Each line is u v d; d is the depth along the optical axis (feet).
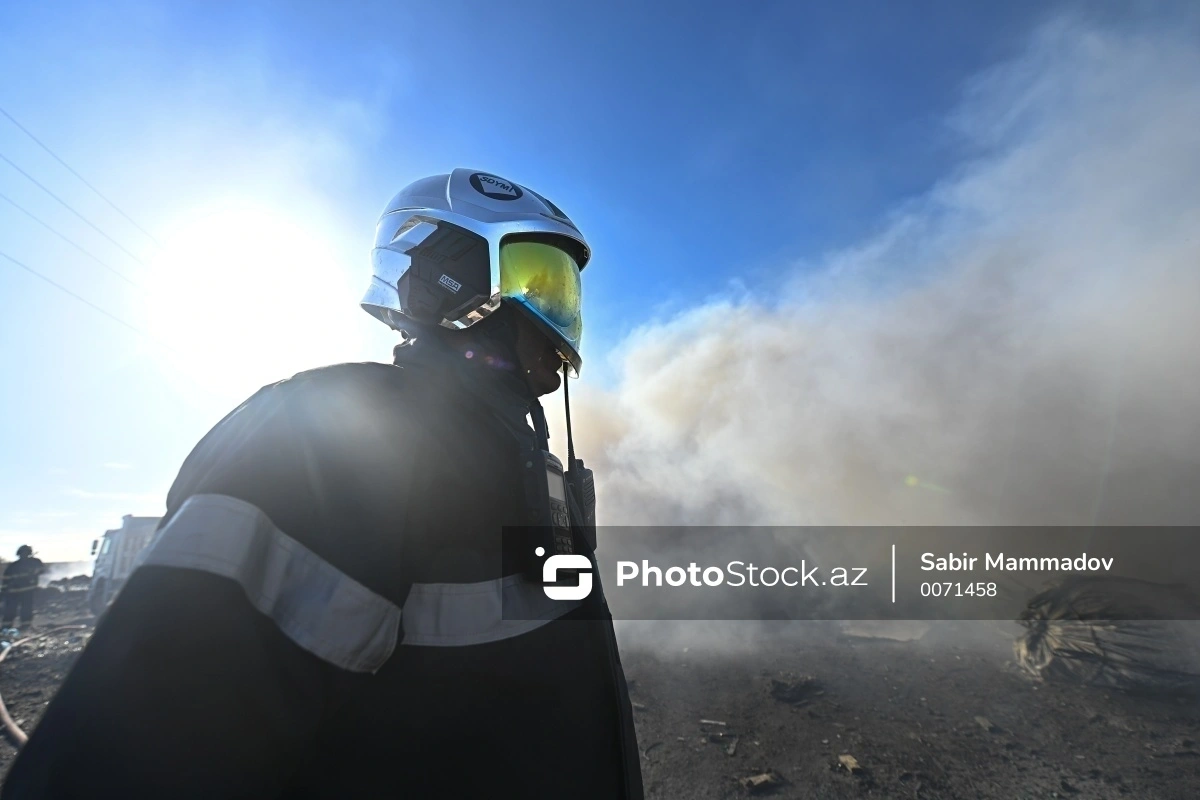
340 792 1.74
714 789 11.09
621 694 2.60
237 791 1.31
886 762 11.85
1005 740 12.65
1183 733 12.44
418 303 2.74
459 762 1.85
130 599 1.35
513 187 3.19
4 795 1.24
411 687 1.82
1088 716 13.57
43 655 22.52
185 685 1.29
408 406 2.09
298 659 1.45
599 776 2.24
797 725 13.84
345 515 1.65
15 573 30.35
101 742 1.24
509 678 2.00
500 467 2.26
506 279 2.83
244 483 1.54
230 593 1.37
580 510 3.24
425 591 1.93
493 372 2.68
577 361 3.25
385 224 3.11
